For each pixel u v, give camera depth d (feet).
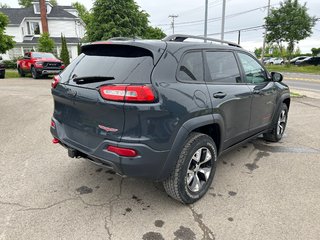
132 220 8.35
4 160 12.57
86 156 8.77
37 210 8.75
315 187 10.54
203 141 8.98
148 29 74.33
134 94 7.17
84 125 8.50
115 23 65.57
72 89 8.68
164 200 9.50
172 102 7.70
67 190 10.02
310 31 106.01
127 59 8.20
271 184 10.75
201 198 9.64
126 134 7.43
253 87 11.82
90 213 8.65
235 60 11.21
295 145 15.30
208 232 7.88
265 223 8.30
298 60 123.34
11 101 27.17
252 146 15.08
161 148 7.66
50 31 101.71
